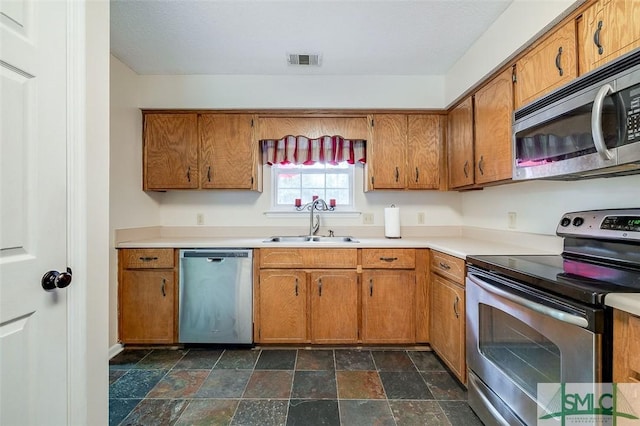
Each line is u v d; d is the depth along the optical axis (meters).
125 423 1.48
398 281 2.27
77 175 0.99
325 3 1.70
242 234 2.83
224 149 2.57
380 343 2.29
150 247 2.28
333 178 2.93
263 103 2.56
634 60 0.93
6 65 0.81
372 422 1.49
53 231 0.93
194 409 1.58
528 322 1.15
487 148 1.98
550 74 1.45
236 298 2.27
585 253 1.45
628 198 1.33
